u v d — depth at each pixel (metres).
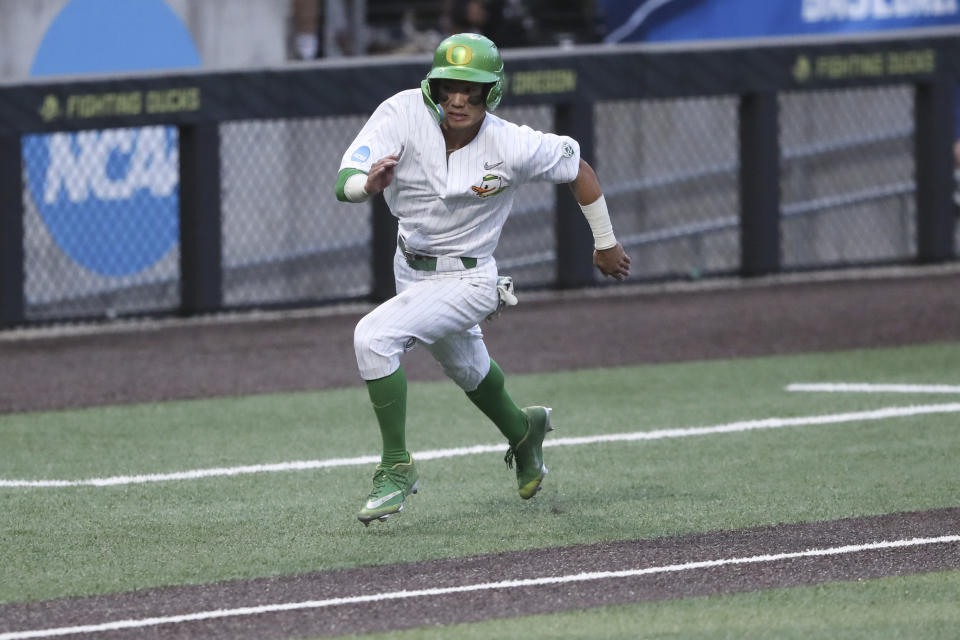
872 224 52.81
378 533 22.36
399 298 21.89
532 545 21.52
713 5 55.12
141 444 29.50
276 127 45.94
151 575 20.28
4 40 45.44
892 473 25.86
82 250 43.88
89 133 43.56
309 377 36.62
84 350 40.41
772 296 47.34
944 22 55.69
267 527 22.81
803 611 18.22
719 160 51.22
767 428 29.97
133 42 48.09
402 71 45.62
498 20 54.97
